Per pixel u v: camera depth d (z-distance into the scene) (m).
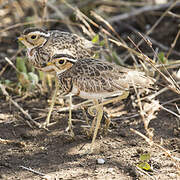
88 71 9.65
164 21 18.09
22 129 11.11
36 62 11.55
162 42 16.67
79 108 12.27
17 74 13.30
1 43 16.95
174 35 16.97
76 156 9.65
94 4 18.17
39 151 9.94
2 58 15.61
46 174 8.80
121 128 11.11
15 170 9.01
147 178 8.66
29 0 18.20
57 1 18.55
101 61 10.08
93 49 11.77
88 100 12.04
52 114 11.95
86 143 10.30
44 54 11.31
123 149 9.95
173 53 15.76
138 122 11.41
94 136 9.80
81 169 9.02
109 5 19.12
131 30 17.47
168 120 11.54
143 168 8.97
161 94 13.12
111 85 9.51
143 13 18.19
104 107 12.32
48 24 16.58
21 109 11.73
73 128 11.14
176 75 13.50
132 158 9.50
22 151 9.91
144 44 15.70
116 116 11.80
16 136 10.71
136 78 9.61
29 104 12.65
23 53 15.53
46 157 9.63
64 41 11.46
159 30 17.48
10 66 15.09
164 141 10.34
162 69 13.18
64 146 10.18
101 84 9.51
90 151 9.75
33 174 8.83
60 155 9.71
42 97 13.13
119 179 8.59
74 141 10.41
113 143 10.27
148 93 12.55
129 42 16.39
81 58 10.86
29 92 13.16
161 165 9.20
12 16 18.34
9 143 10.27
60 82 10.07
